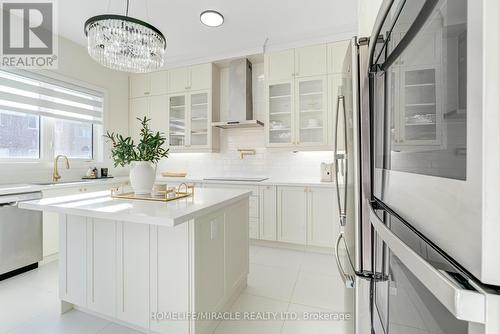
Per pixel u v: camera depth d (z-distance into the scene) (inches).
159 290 58.7
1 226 88.3
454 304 11.9
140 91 161.2
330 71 119.5
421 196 19.1
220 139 156.4
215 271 64.9
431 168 17.5
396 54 24.6
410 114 21.9
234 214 75.8
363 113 36.6
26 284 86.4
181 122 156.9
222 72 155.6
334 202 112.7
